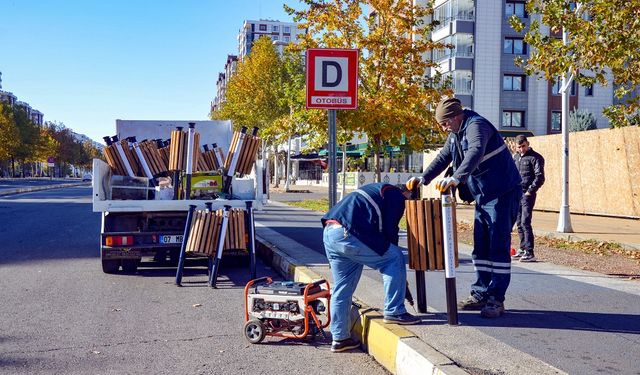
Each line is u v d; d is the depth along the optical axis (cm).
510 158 541
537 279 730
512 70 4178
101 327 590
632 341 466
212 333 570
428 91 1669
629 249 1038
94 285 809
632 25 1027
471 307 560
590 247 1080
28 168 11438
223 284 823
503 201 532
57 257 1059
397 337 461
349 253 489
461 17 4131
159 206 845
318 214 1856
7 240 1305
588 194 1733
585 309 569
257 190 873
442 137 1680
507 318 532
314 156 4753
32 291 766
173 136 877
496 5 4147
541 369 400
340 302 506
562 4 1082
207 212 807
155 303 699
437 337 469
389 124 1566
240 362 483
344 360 491
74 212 2100
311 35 1781
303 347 527
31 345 528
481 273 560
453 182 496
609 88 4250
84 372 457
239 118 4066
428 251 511
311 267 820
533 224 1450
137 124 1070
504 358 420
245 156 885
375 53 1681
